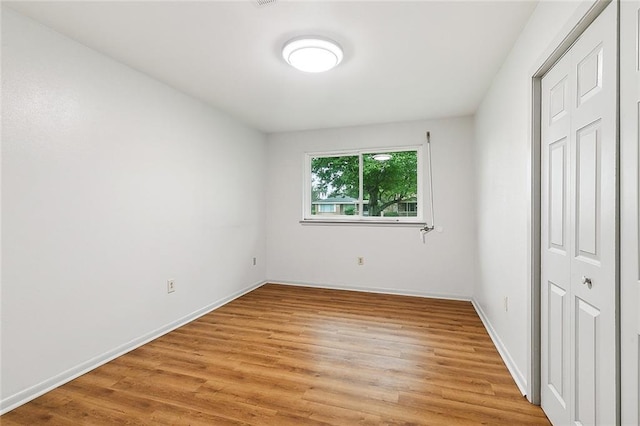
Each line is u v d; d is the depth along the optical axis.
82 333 2.15
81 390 1.93
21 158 1.81
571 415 1.42
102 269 2.29
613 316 1.11
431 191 3.97
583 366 1.32
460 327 2.98
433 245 3.98
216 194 3.57
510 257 2.20
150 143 2.70
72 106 2.08
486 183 3.02
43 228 1.92
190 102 3.16
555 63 1.57
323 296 4.03
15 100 1.79
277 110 3.61
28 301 1.85
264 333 2.83
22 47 1.82
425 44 2.15
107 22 1.90
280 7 1.76
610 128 1.12
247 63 2.45
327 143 4.43
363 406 1.78
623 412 1.07
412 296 4.03
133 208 2.54
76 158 2.11
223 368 2.20
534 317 1.78
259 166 4.49
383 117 3.89
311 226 4.52
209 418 1.67
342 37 2.06
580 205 1.34
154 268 2.74
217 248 3.59
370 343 2.62
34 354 1.88
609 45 1.12
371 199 4.34
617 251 1.09
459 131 3.86
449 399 1.84
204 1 1.70
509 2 1.71
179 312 3.02
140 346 2.56
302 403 1.80
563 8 1.40
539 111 1.76
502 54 2.28
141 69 2.55
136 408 1.76
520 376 1.98
